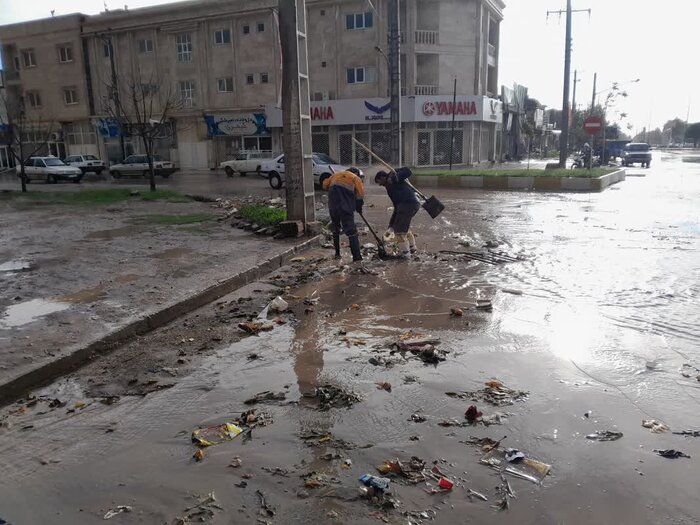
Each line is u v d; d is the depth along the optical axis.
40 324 5.00
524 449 3.03
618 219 11.27
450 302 5.77
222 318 5.50
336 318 5.38
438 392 3.73
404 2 32.28
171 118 38.69
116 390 3.94
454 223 11.12
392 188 7.95
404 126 33.22
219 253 8.18
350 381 3.94
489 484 2.73
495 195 17.11
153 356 4.55
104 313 5.29
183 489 2.76
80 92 41.28
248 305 5.92
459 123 34.22
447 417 3.39
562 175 19.83
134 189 23.25
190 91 38.28
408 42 32.41
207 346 4.74
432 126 33.81
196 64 37.44
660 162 43.81
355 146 34.59
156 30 38.09
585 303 5.58
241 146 37.94
